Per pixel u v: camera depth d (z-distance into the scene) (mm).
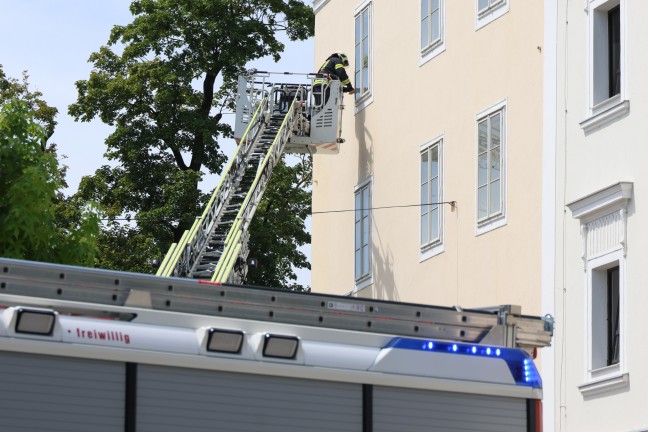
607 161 25438
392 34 36219
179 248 30422
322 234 39906
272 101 37875
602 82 26203
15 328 9508
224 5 57344
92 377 9758
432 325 11539
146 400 9930
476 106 31266
